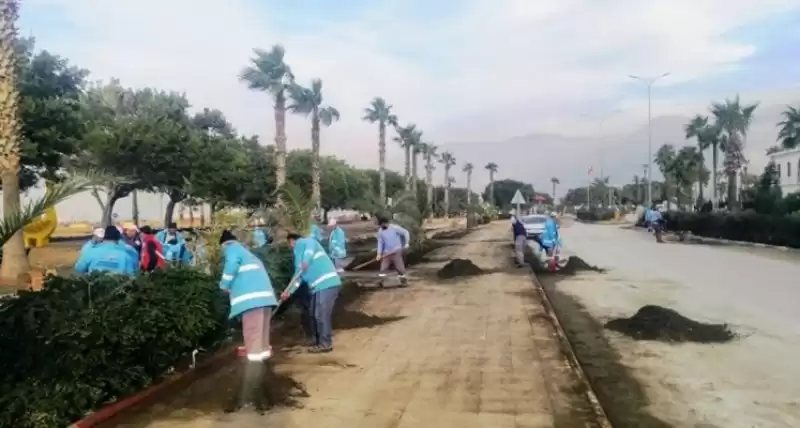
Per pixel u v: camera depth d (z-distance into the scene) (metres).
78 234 53.28
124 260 9.56
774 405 7.93
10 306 6.40
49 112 28.61
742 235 43.69
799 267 25.31
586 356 10.60
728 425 7.27
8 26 13.51
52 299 6.58
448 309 13.88
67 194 6.06
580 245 39.84
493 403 7.24
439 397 7.46
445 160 100.38
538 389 7.79
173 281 8.15
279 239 14.73
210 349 9.17
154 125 36.84
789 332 12.30
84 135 33.41
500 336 10.98
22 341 6.21
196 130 45.50
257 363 7.61
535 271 23.62
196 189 38.03
